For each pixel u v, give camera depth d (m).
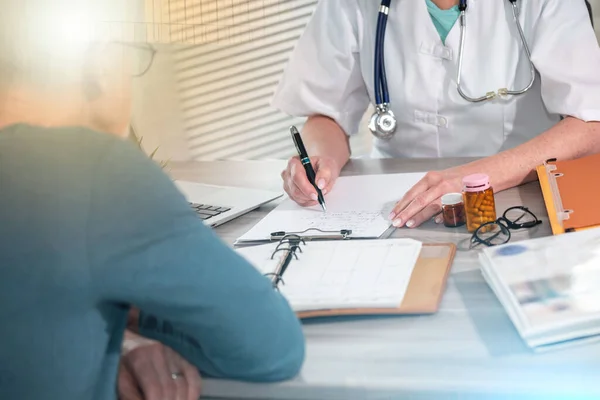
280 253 1.05
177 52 2.81
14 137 0.65
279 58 3.03
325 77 1.75
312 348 0.82
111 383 0.70
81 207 0.63
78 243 0.62
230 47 2.91
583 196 1.16
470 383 0.72
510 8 1.59
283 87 1.80
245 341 0.70
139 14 0.67
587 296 0.81
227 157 2.99
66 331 0.64
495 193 1.33
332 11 1.75
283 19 2.99
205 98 2.91
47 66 0.65
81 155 0.65
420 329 0.84
